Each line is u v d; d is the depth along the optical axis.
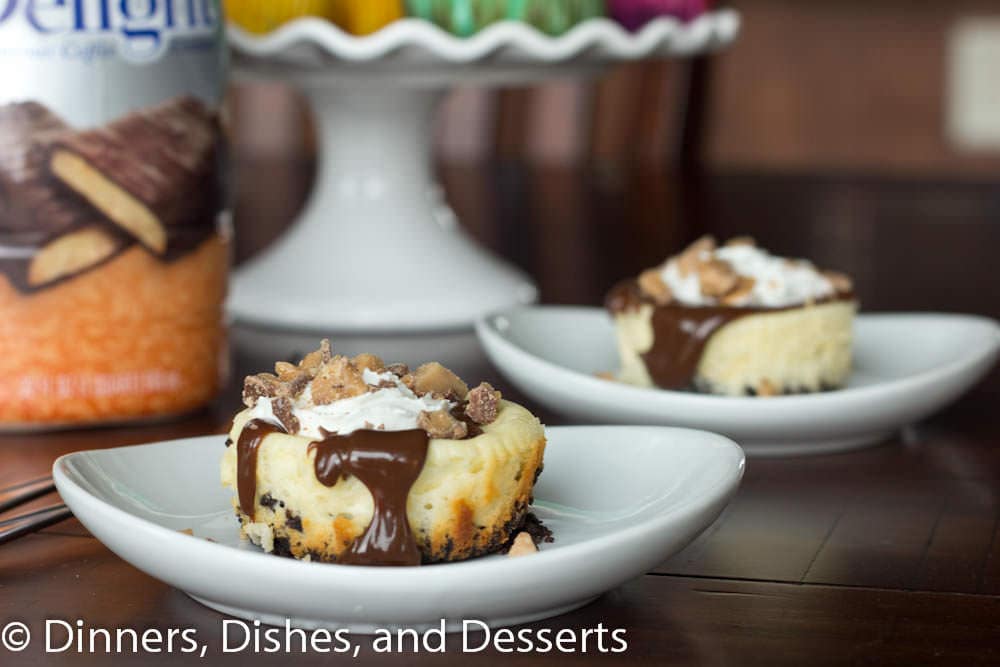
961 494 0.67
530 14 0.87
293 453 0.58
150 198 0.73
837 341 0.76
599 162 1.88
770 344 0.74
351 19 0.87
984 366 0.73
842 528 0.64
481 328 0.77
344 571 0.54
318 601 0.54
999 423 0.76
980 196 1.61
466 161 1.88
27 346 0.73
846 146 2.32
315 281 0.93
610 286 1.03
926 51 2.29
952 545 0.62
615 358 0.80
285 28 0.85
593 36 0.86
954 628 0.56
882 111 2.32
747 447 0.72
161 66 0.73
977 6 2.27
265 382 0.60
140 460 0.62
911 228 1.36
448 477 0.58
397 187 0.96
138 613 0.57
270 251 0.98
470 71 0.88
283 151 2.05
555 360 0.80
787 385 0.75
